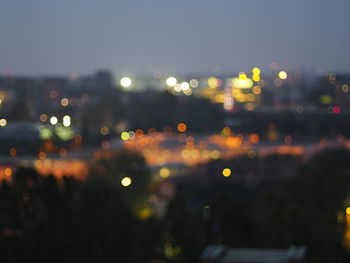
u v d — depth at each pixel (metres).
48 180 142.12
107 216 146.38
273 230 152.00
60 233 139.88
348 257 161.00
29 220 138.25
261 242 149.75
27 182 142.50
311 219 163.62
